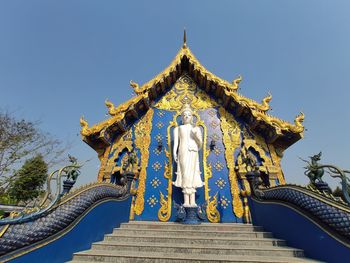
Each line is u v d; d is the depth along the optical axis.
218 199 9.55
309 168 6.34
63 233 5.14
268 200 7.71
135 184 10.05
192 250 5.95
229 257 5.51
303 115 9.45
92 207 6.46
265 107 10.20
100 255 5.49
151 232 7.43
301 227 5.84
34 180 23.59
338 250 4.67
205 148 10.77
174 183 9.46
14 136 19.52
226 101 11.55
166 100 12.52
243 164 10.05
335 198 5.24
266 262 5.09
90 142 10.48
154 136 11.35
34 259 4.29
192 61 12.47
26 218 4.36
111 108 10.70
